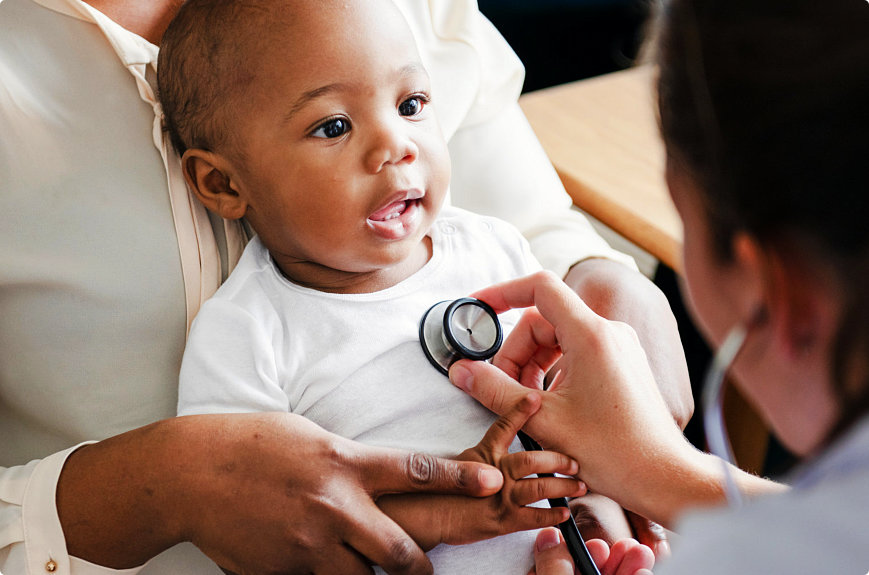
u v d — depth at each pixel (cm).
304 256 87
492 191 116
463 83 113
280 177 82
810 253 45
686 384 99
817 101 43
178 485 72
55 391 86
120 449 75
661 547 92
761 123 44
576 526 86
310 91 79
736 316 54
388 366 86
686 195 52
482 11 255
